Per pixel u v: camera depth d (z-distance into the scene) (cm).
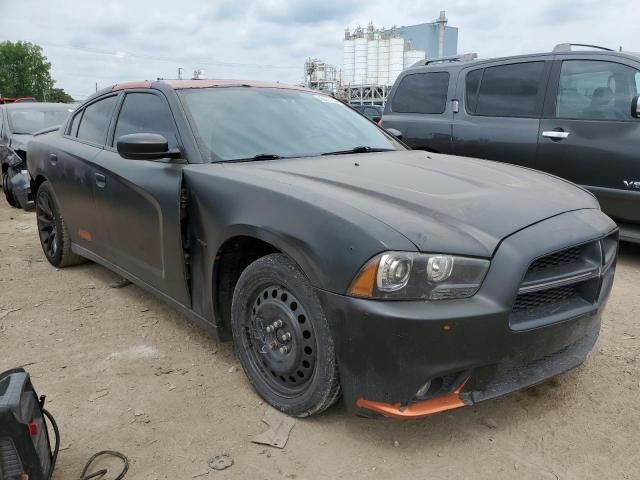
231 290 297
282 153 331
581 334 251
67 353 337
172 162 318
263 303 264
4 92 8569
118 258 388
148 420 265
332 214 229
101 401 283
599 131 507
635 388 289
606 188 507
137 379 304
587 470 229
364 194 251
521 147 565
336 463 234
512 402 277
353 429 256
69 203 446
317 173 283
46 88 8912
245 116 348
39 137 517
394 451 241
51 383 301
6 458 190
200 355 331
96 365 321
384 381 218
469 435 252
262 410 271
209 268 288
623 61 503
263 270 257
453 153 629
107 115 415
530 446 244
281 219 244
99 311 402
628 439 248
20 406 192
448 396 225
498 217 236
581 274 244
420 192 257
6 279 477
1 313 400
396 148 387
